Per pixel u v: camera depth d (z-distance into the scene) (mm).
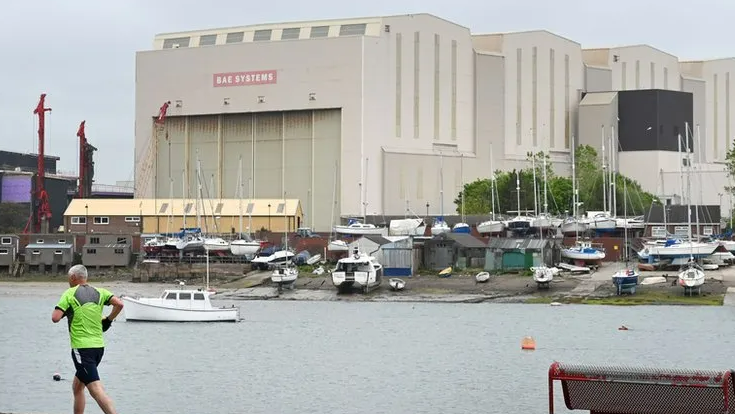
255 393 61469
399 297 130625
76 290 35219
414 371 71000
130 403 57906
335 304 126438
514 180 189500
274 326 101188
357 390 62750
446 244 148125
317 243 161750
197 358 77312
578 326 101188
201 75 198250
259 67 194250
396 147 193500
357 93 188250
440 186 199125
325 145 190875
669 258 141125
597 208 192375
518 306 122438
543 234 160875
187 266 146875
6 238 158000
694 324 102625
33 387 63031
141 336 91688
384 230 167250
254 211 180625
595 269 143500
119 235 159000
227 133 198000
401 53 194875
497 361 76312
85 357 34969
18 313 114875
